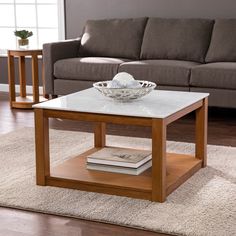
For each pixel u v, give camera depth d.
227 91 5.61
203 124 4.18
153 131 3.50
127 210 3.44
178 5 6.69
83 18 7.16
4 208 3.54
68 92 6.31
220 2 6.49
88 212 3.42
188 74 5.74
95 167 3.94
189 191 3.74
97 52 6.69
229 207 3.48
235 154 4.58
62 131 5.39
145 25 6.62
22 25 7.67
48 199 3.63
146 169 3.93
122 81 3.90
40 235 3.16
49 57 6.36
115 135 5.28
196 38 6.29
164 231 3.17
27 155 4.58
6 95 7.32
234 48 6.07
